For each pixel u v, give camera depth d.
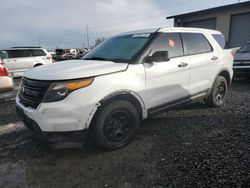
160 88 4.25
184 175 2.99
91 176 3.11
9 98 8.03
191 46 4.96
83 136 3.46
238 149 3.61
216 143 3.86
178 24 20.45
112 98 3.65
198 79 5.04
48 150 3.90
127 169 3.23
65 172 3.24
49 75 3.42
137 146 3.91
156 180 2.94
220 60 5.59
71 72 3.43
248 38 16.02
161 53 4.04
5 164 3.50
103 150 3.77
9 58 14.14
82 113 3.36
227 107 5.91
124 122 3.86
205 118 5.13
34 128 3.53
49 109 3.28
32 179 3.10
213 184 2.78
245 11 15.77
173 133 4.37
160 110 4.37
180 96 4.68
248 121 4.84
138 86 3.89
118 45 4.55
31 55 14.92
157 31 4.44
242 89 8.34
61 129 3.31
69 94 3.31
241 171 3.01
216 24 17.73
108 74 3.61
